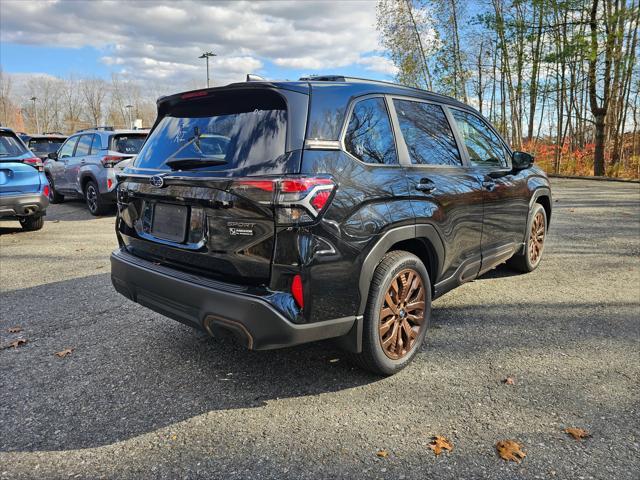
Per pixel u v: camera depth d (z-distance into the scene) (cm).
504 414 253
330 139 254
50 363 317
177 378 296
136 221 313
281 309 231
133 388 284
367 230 259
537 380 289
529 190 474
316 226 234
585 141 2755
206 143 272
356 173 260
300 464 215
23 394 277
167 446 229
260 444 230
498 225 413
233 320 236
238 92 268
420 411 257
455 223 340
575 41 1844
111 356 327
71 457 221
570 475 205
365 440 232
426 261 330
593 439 230
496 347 337
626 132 2494
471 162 381
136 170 310
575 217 889
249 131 256
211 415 255
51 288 482
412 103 333
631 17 1731
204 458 220
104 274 531
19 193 725
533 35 1989
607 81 1886
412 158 312
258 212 232
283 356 325
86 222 891
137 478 207
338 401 268
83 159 974
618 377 292
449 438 233
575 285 479
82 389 283
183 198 263
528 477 204
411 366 309
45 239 732
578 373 297
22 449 227
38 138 1488
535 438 232
